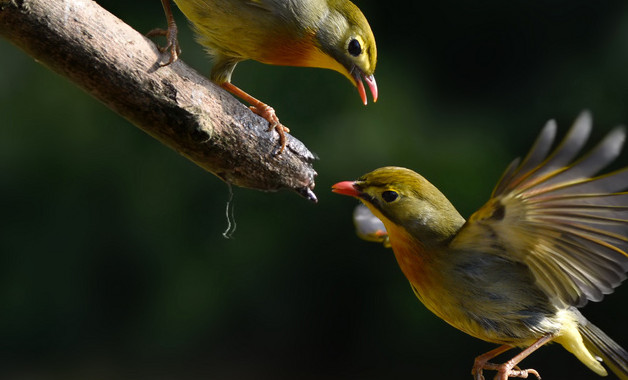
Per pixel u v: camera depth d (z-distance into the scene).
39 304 14.23
